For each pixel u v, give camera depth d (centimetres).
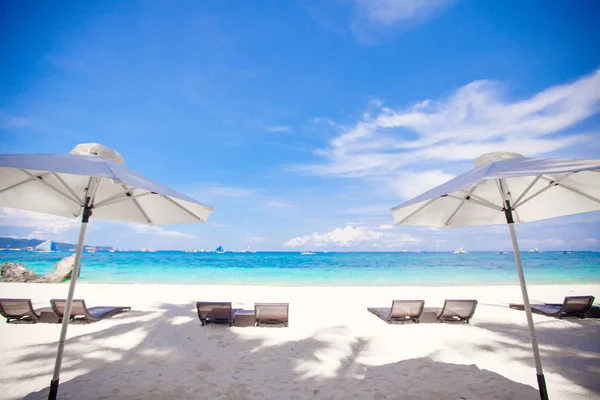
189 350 528
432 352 523
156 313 823
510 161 310
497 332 644
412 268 3747
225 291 1368
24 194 374
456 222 478
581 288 1484
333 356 504
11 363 457
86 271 3222
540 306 813
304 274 3150
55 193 394
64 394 359
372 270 3569
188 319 755
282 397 360
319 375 427
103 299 1082
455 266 4006
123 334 617
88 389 373
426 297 1184
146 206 459
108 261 4772
